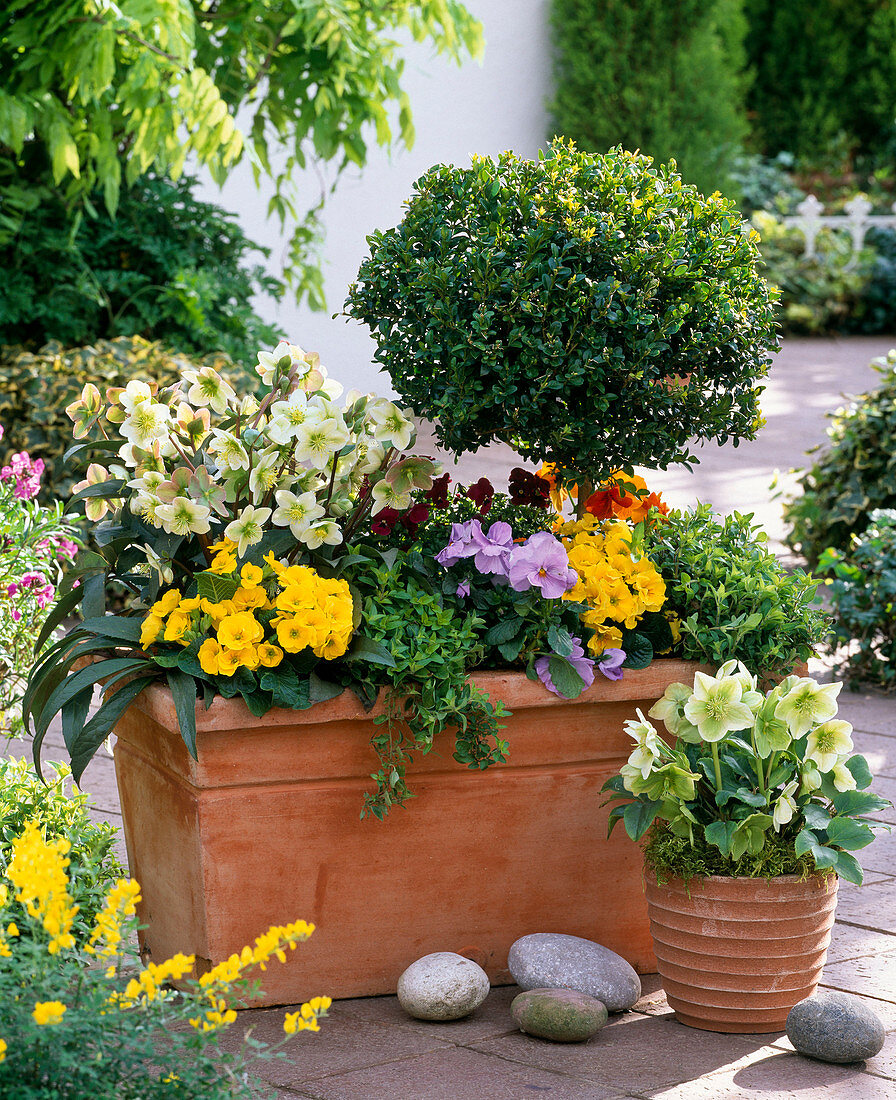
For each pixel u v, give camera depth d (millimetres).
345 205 10422
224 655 2602
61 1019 1700
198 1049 1858
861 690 5352
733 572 2984
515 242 2920
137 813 3002
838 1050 2475
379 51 6477
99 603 2936
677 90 13992
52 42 5855
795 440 10039
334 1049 2557
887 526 5477
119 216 7535
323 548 2887
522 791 2865
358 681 2709
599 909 2963
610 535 3064
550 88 13547
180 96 5586
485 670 2896
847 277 16750
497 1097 2359
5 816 2893
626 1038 2625
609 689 2863
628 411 2996
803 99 18969
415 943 2844
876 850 3730
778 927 2570
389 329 3131
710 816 2664
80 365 6340
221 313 7844
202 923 2709
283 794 2697
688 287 2977
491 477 7938
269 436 2750
